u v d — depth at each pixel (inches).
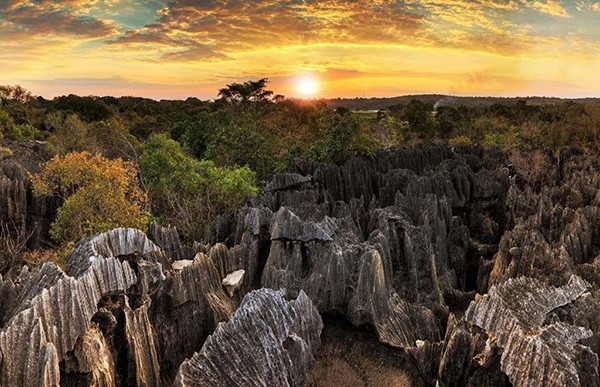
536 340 754.8
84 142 2704.2
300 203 1681.8
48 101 5910.4
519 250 1274.6
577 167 2501.2
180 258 1299.2
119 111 5669.3
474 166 2586.1
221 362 807.7
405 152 2632.9
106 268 870.4
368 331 1170.6
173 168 1971.0
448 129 4913.9
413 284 1331.2
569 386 699.4
